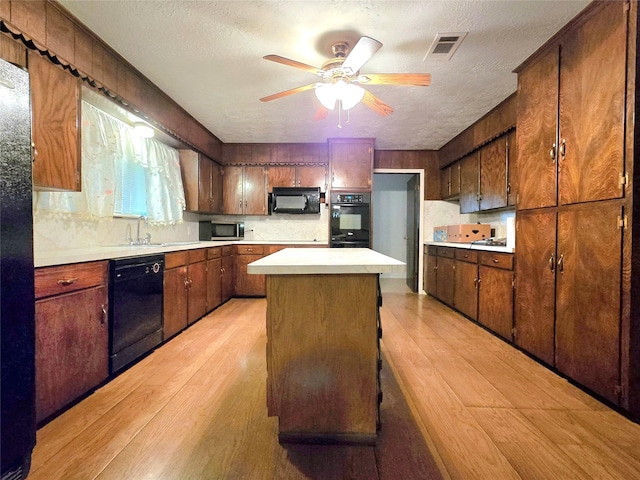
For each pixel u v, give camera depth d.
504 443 1.47
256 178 4.76
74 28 1.94
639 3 1.60
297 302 1.46
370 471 1.30
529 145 2.46
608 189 1.76
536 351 2.39
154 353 2.52
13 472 1.14
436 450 1.42
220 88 2.88
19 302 1.16
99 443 1.45
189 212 4.38
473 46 2.24
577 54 1.98
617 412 1.72
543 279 2.31
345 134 4.29
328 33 2.09
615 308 1.72
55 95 1.81
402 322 3.43
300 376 1.47
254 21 1.97
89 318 1.87
